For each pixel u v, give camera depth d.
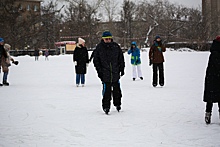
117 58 8.25
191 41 69.88
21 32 68.38
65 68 26.56
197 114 7.94
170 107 8.83
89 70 24.56
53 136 6.20
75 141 5.84
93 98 10.73
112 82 8.13
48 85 14.86
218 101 6.80
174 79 16.27
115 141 5.78
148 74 19.75
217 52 6.89
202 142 5.66
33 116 7.98
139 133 6.28
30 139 6.04
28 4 100.69
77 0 70.88
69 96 11.23
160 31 80.69
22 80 17.44
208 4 78.00
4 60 14.92
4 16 63.97
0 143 5.82
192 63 28.11
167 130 6.47
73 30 72.75
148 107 8.90
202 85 13.71
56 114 8.18
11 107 9.21
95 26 70.25
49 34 77.44
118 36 77.69
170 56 42.41
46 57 45.38
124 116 7.79
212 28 75.06
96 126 6.88
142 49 59.84
